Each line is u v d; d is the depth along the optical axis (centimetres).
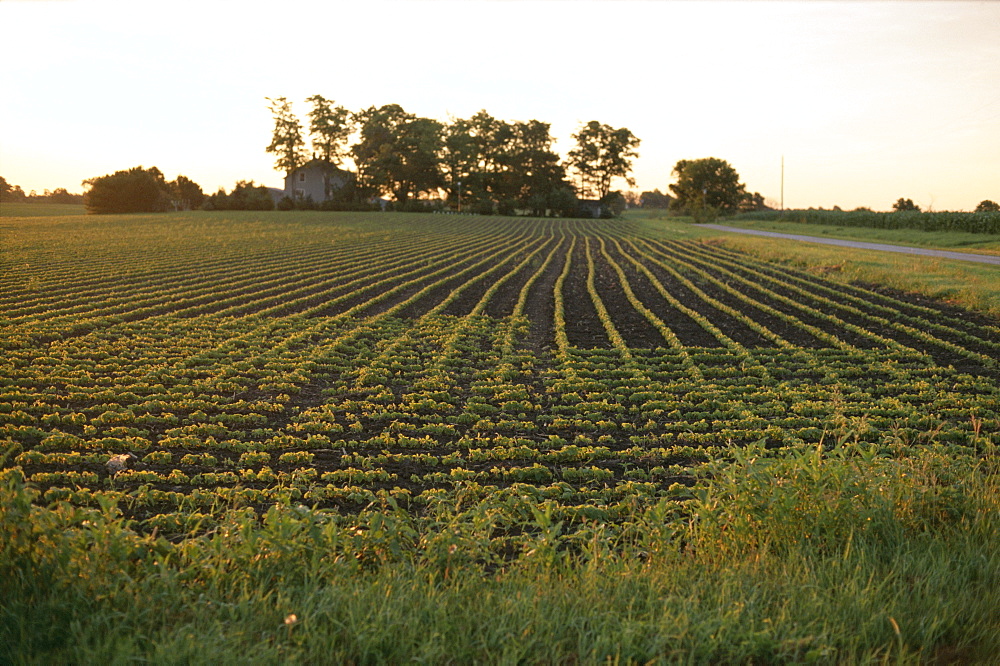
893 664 378
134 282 2516
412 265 3244
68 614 382
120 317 1811
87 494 682
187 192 10831
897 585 451
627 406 1107
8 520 424
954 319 1842
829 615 407
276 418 1024
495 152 11119
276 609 397
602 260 3753
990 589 451
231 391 1171
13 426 906
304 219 7000
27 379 1177
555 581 460
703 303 2209
